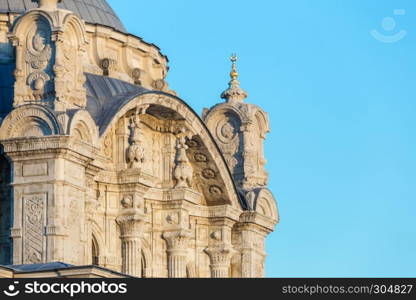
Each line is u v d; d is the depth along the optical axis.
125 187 110.19
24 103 101.38
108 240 109.69
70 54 102.50
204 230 118.44
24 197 100.31
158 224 114.06
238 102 123.69
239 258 120.62
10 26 112.69
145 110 110.81
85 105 103.25
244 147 122.62
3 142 100.75
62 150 100.12
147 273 113.00
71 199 100.75
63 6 117.94
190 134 114.50
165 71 121.56
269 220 122.50
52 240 99.44
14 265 98.12
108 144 110.12
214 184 117.62
